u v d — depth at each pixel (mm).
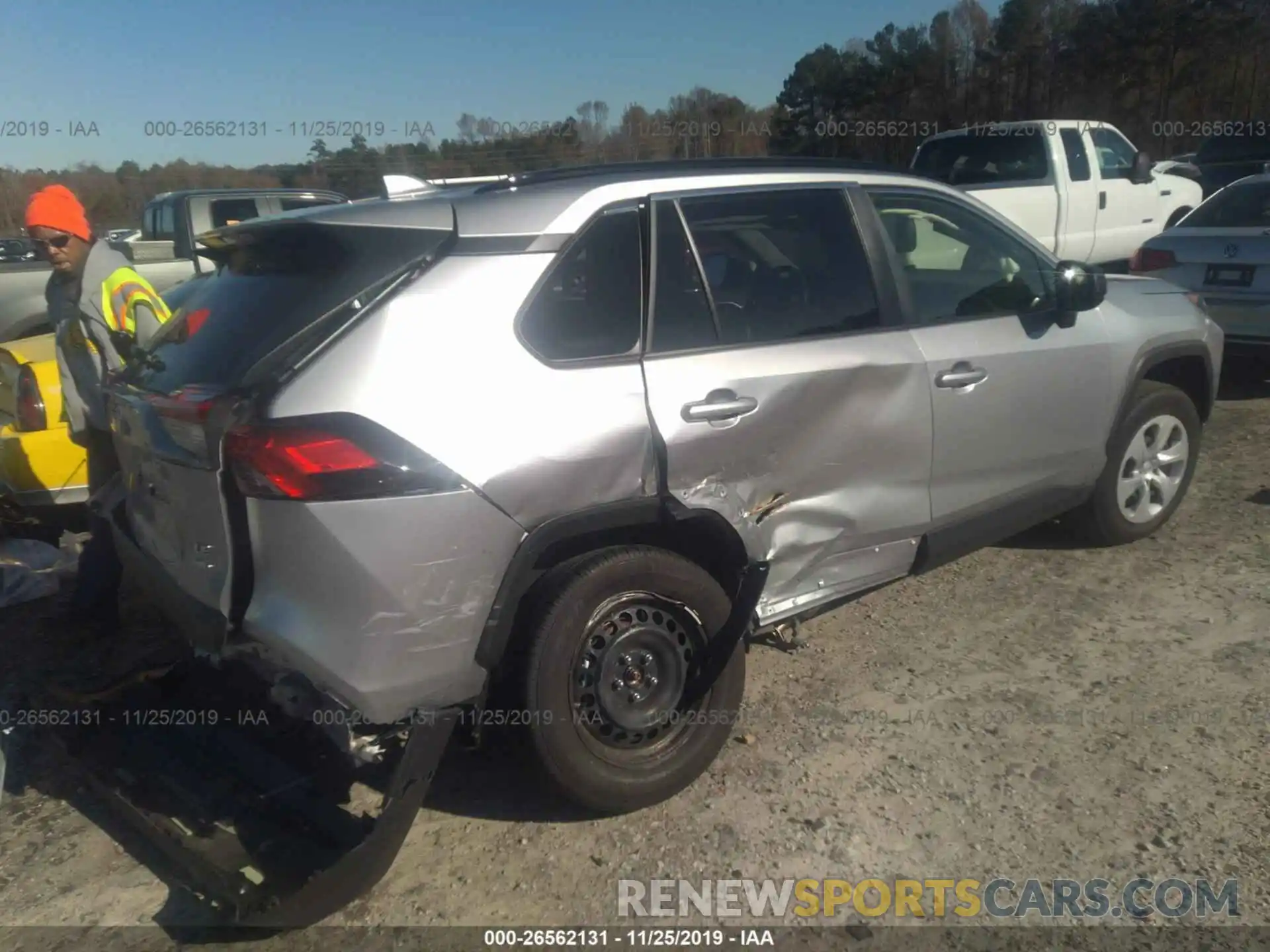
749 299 3541
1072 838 3115
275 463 2654
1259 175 7820
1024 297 4355
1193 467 5254
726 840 3182
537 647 3021
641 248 3316
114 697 3717
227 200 10562
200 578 2959
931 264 4109
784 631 4023
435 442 2787
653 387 3197
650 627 3242
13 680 4414
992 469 4195
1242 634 4254
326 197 11281
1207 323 5172
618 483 3105
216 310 3197
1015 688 3945
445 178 3674
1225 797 3256
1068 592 4707
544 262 3066
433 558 2791
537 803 3418
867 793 3365
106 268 4461
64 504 5316
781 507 3551
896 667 4141
